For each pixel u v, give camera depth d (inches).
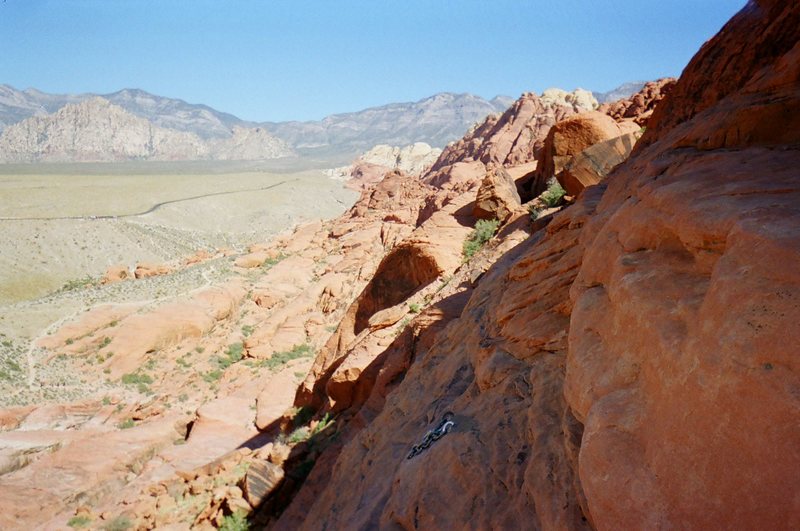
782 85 308.3
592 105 4623.5
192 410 1481.3
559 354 291.1
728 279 140.6
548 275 373.1
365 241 2460.6
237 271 2476.6
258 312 2111.2
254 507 736.3
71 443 1258.6
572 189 917.8
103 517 941.2
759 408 113.0
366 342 836.6
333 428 800.9
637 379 167.8
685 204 197.2
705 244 177.2
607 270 237.1
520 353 329.1
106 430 1374.3
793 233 136.4
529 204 1037.2
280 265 2470.5
